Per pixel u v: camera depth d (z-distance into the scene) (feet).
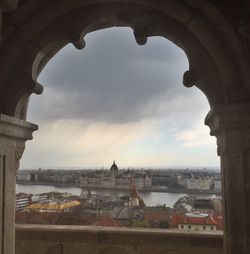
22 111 9.98
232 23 8.71
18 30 9.30
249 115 8.59
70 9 9.39
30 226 13.00
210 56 9.03
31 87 9.43
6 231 9.16
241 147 8.68
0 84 9.30
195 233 12.00
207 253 11.91
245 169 8.71
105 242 12.46
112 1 9.28
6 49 9.31
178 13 8.87
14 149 9.50
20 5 9.21
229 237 8.77
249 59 8.64
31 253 12.85
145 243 12.25
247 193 8.70
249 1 8.61
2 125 8.76
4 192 9.04
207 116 9.85
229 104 8.66
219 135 9.39
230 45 8.73
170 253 12.14
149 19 9.27
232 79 8.73
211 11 8.66
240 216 8.66
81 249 12.62
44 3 9.25
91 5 9.41
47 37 9.48
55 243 12.74
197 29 8.86
